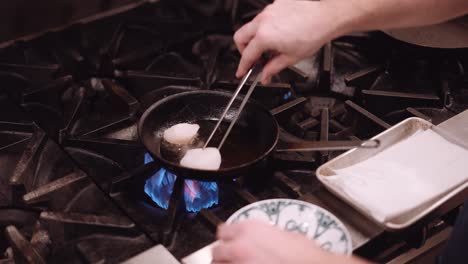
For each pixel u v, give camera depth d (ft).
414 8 3.61
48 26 5.00
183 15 5.31
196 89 4.50
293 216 3.19
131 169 3.77
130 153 3.88
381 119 4.26
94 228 3.31
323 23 3.55
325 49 4.76
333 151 3.92
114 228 3.30
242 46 3.81
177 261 2.98
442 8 3.62
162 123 3.95
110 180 3.66
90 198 3.54
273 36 3.51
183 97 3.99
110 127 4.11
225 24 5.22
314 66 4.87
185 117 4.01
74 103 4.23
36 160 3.80
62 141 3.92
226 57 4.92
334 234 3.08
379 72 4.64
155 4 5.44
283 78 4.68
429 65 4.82
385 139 3.70
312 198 3.36
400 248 3.40
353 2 3.60
